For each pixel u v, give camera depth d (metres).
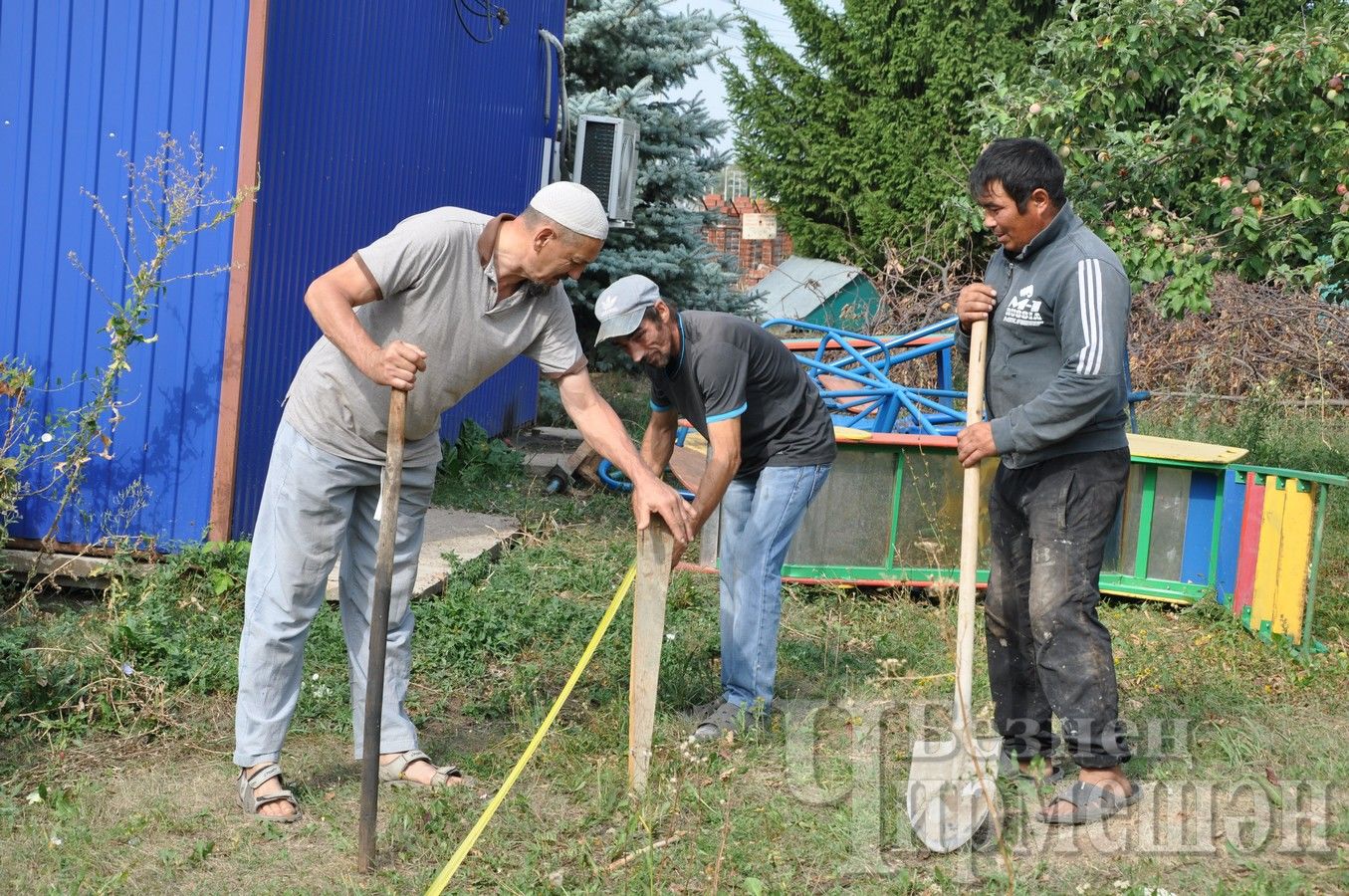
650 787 3.96
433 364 3.75
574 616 5.75
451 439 9.13
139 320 5.59
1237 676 5.18
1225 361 11.80
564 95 10.66
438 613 5.56
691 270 15.29
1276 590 5.57
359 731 4.17
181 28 5.61
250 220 5.65
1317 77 7.54
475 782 4.09
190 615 5.35
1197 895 3.35
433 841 3.67
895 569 6.33
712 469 4.10
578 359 3.95
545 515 7.73
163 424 5.77
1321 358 11.48
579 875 3.49
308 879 3.47
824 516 6.28
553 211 3.60
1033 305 3.74
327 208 6.66
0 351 5.85
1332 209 8.00
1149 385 12.02
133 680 4.64
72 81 5.71
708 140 15.62
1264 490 5.76
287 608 3.81
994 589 4.05
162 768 4.15
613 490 8.68
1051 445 3.66
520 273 3.69
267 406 6.12
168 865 3.49
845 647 5.58
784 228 23.20
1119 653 5.46
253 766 3.82
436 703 4.82
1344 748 4.34
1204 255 7.93
